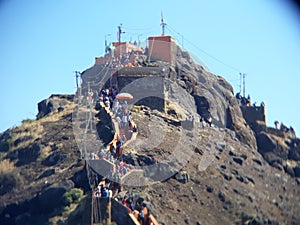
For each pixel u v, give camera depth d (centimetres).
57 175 11344
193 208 11188
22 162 11856
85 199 10644
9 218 10956
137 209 10738
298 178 12912
